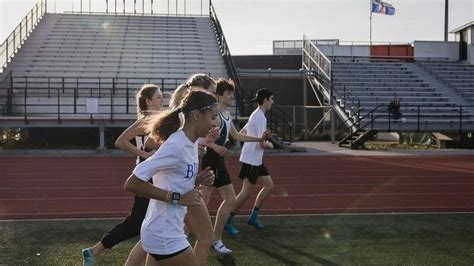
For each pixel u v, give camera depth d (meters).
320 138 27.66
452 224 7.96
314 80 30.86
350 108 25.08
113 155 20.05
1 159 18.53
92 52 29.69
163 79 25.19
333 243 6.77
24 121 21.22
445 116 25.34
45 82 25.39
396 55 33.78
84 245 6.62
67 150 21.33
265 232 7.38
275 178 13.61
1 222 8.02
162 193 3.61
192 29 34.06
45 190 11.57
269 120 25.22
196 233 4.76
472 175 14.11
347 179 13.42
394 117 24.05
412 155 20.27
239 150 21.12
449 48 34.06
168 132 3.73
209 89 5.44
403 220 8.24
